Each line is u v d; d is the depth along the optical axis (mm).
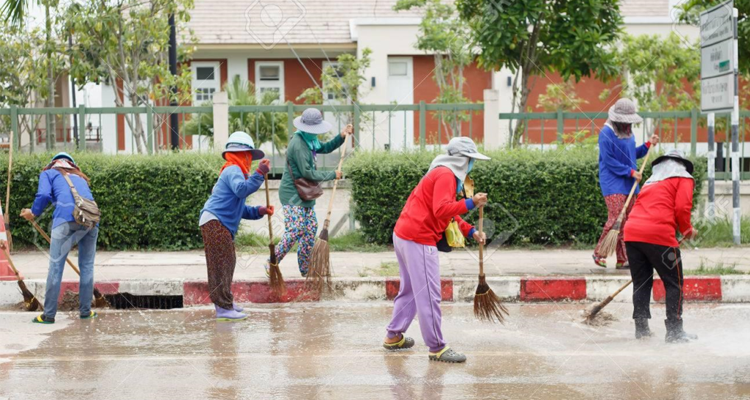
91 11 12867
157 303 8375
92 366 5961
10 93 14156
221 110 12164
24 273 8719
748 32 11977
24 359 6168
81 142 11859
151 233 10320
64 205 7289
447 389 5359
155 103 14617
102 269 8930
